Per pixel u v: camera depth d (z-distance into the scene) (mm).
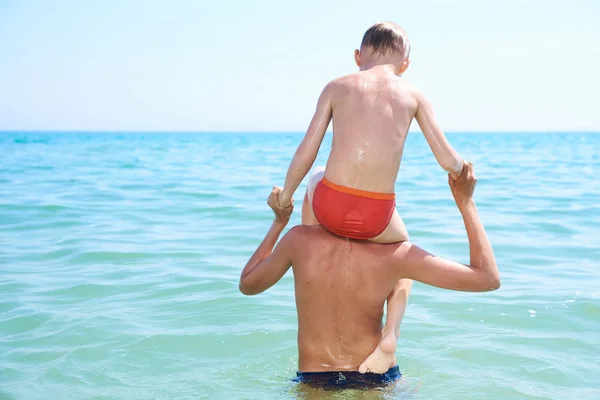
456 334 5570
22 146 52469
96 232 10094
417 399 4145
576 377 4621
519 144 70375
